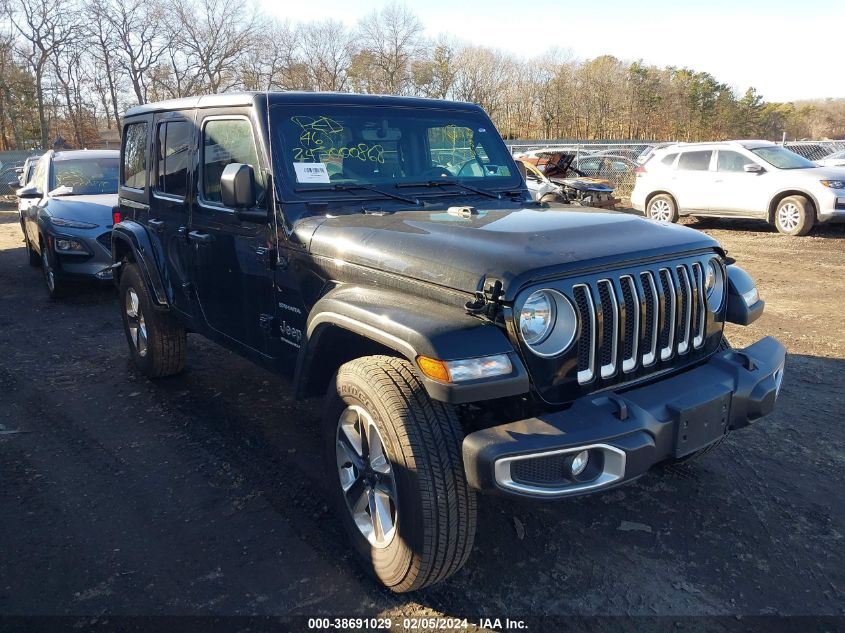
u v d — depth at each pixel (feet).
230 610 9.21
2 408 16.28
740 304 10.87
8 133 182.19
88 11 167.32
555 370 8.51
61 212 26.81
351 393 9.29
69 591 9.60
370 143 12.60
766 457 13.28
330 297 9.89
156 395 16.92
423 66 184.55
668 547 10.53
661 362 9.62
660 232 10.01
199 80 178.81
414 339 8.15
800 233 41.37
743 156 43.70
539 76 209.15
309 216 11.34
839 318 23.09
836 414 15.16
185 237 14.44
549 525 11.15
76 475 12.95
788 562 10.12
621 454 8.18
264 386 17.46
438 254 9.02
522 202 12.91
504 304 8.16
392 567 9.06
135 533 11.02
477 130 14.16
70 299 27.96
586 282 8.69
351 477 10.03
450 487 8.48
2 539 10.85
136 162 17.07
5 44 165.07
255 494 12.20
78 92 178.40
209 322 14.30
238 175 11.06
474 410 9.51
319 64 177.47
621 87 211.00
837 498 11.81
